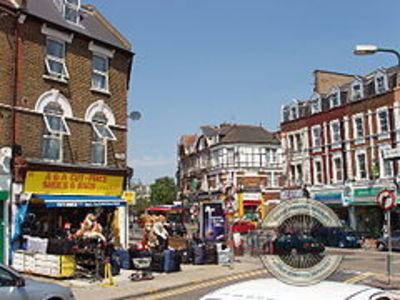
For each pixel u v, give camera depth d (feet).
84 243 44.52
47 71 54.95
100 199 59.16
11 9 51.60
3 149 49.47
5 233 49.14
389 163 99.19
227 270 51.78
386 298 13.64
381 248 82.23
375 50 44.39
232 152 175.52
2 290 22.16
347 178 109.19
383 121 101.76
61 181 54.95
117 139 64.13
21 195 50.03
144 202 244.22
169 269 49.44
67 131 55.83
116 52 64.85
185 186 219.41
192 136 236.02
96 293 36.63
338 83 128.98
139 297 36.42
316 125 120.16
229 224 66.44
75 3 61.93
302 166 124.06
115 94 64.23
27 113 52.44
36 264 44.21
